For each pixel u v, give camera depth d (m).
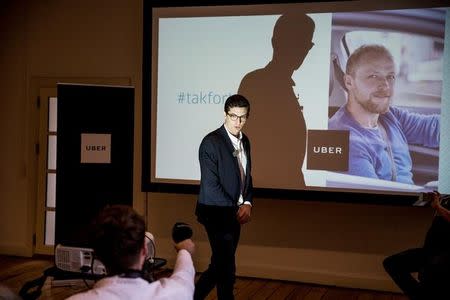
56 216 3.81
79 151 3.82
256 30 4.25
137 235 1.41
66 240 3.79
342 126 4.06
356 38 4.03
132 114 3.96
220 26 4.34
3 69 5.36
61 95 3.78
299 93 4.15
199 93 4.41
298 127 4.15
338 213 4.44
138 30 4.99
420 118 3.91
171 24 4.46
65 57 5.20
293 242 4.55
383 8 3.97
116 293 1.37
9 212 5.38
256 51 4.25
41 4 5.26
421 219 4.24
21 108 5.34
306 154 4.14
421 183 3.90
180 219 4.89
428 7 3.88
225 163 3.44
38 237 5.31
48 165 5.31
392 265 3.04
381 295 4.18
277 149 4.20
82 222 3.82
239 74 4.30
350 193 4.04
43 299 3.68
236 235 3.34
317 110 4.11
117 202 3.91
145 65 4.52
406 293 2.92
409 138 3.93
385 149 3.97
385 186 3.97
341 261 4.43
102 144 3.87
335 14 4.07
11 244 5.36
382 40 3.98
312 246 4.50
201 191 3.36
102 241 1.40
